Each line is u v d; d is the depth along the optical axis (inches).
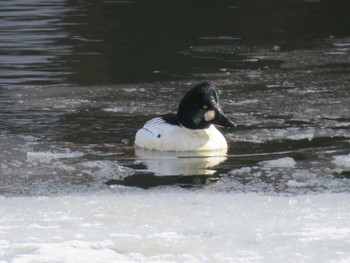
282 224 414.0
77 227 412.8
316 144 575.5
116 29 1015.0
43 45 930.7
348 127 618.2
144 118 652.7
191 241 392.2
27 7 1155.3
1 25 1034.1
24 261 367.9
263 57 873.5
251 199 458.3
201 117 557.9
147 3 1171.9
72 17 1085.1
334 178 499.8
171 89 748.6
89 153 560.7
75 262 367.9
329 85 754.2
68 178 506.0
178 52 896.9
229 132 608.4
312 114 656.4
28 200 460.4
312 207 441.7
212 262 367.6
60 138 596.4
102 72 816.3
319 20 1067.3
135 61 858.8
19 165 533.6
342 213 430.3
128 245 387.5
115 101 707.4
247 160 541.3
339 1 1186.6
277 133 604.4
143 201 455.8
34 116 657.0
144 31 1001.5
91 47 921.5
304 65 837.2
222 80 776.9
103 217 428.1
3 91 739.4
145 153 560.4
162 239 394.6
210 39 957.8
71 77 795.4
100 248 384.2
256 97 711.7
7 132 610.2
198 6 1151.0
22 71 818.8
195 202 453.4
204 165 531.5
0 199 462.9
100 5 1164.5
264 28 1021.8
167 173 514.6
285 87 748.0
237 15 1095.0
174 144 561.6
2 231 406.9
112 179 503.5
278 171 515.8
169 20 1062.4
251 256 373.7
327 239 392.2
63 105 692.7
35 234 402.6
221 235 399.5
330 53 892.0
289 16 1091.3
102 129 621.3
